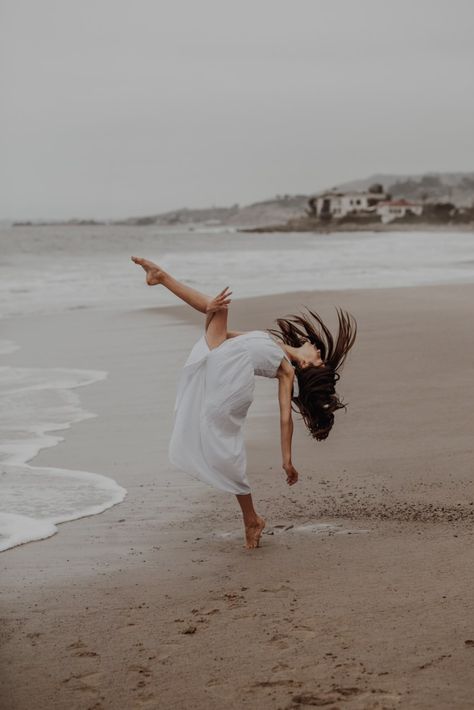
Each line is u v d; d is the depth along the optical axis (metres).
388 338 12.95
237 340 4.98
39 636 3.76
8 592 4.32
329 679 3.21
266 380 10.53
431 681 3.15
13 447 7.52
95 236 119.88
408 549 4.73
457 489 5.86
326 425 5.19
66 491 6.20
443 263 38.59
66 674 3.37
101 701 3.14
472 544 4.74
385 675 3.22
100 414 8.95
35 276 32.00
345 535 5.08
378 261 41.28
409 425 7.75
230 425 4.91
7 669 3.43
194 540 5.13
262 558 4.75
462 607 3.84
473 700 3.00
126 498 6.04
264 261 42.38
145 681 3.29
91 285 28.03
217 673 3.32
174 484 6.37
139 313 19.41
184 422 4.98
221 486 4.88
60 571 4.63
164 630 3.77
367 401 8.80
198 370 4.97
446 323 14.28
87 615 3.98
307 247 69.94
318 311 17.23
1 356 13.28
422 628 3.63
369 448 7.09
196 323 17.25
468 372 10.02
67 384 10.71
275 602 4.05
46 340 15.10
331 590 4.17
